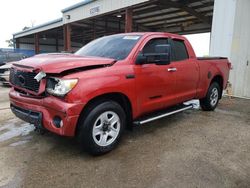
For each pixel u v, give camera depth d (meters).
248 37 8.20
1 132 4.66
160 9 16.77
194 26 22.36
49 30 25.61
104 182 3.00
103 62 3.69
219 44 8.54
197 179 3.09
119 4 14.01
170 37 4.88
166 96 4.69
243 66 8.34
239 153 3.86
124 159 3.59
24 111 3.75
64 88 3.23
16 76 3.90
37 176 3.11
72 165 3.39
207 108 6.34
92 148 3.54
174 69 4.73
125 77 3.82
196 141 4.32
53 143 4.12
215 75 6.16
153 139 4.38
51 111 3.37
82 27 24.19
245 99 8.13
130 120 4.15
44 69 3.32
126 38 4.54
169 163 3.48
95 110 3.50
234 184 2.99
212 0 14.54
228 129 4.98
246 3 8.03
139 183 2.99
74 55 4.25
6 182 2.97
